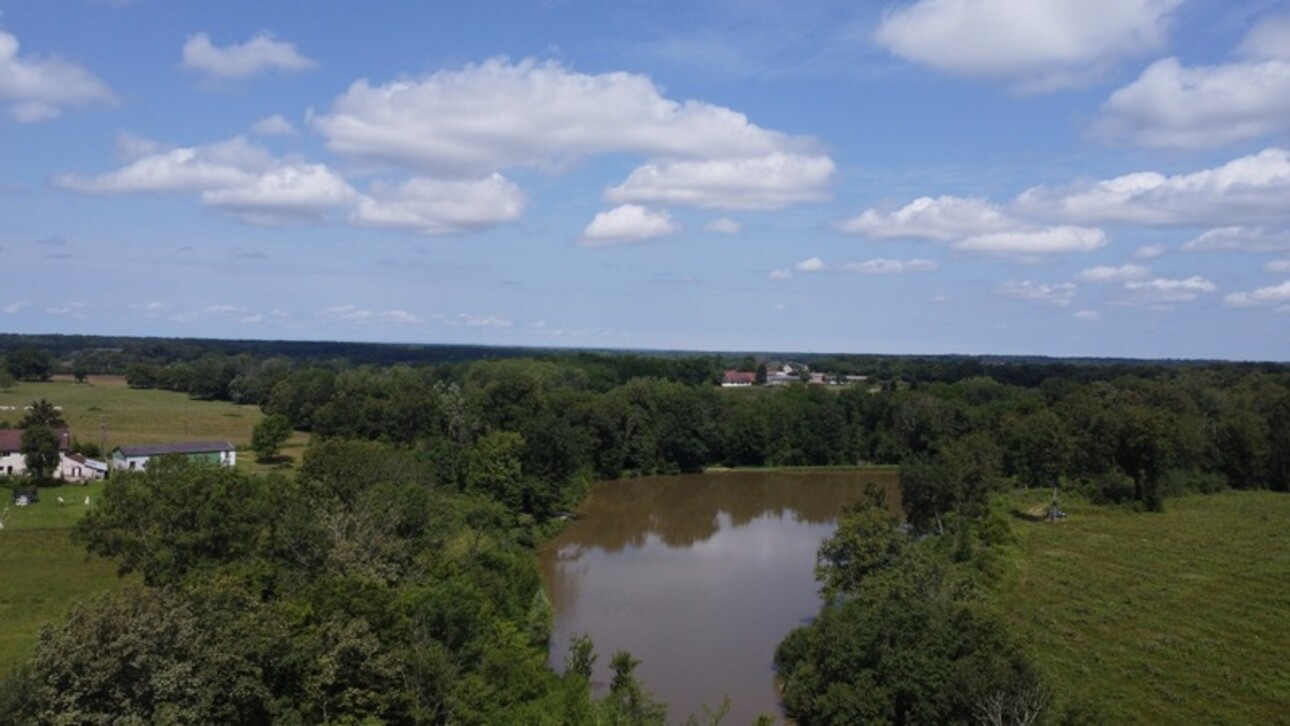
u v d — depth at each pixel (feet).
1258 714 162.40
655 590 268.00
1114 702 165.68
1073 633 205.46
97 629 108.06
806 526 375.25
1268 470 460.14
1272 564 275.18
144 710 107.96
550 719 132.98
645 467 532.32
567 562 305.53
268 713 118.11
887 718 149.59
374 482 248.11
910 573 188.65
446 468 358.64
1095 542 311.88
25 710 102.42
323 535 179.83
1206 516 371.35
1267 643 200.64
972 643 151.23
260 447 447.83
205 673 112.06
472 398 442.09
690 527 371.35
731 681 194.80
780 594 263.90
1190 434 442.50
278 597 151.53
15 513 299.79
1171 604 230.89
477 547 213.46
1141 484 391.86
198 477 188.85
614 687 163.84
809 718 167.53
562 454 383.24
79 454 402.93
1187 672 182.60
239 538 180.65
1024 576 257.34
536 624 204.74
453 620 145.89
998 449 415.23
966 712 140.15
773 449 574.56
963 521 285.43
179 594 127.85
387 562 187.21
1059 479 437.99
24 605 206.80
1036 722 134.21
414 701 130.11
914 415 574.97
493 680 143.02
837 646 163.02
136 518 183.01
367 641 127.34
